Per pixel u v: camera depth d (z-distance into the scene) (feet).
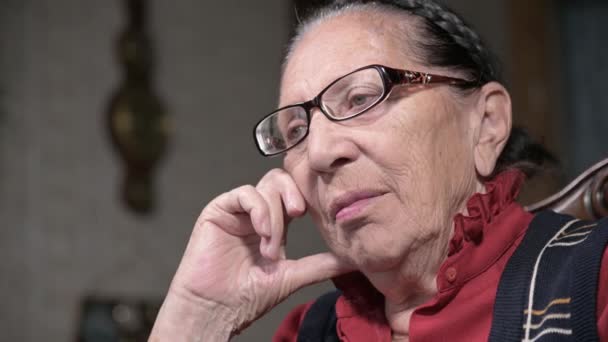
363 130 5.75
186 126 20.54
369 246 5.78
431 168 5.80
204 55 21.22
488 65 6.36
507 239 5.86
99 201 19.11
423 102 5.84
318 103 5.94
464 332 5.67
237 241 6.64
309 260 6.58
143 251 19.40
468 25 6.39
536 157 6.72
